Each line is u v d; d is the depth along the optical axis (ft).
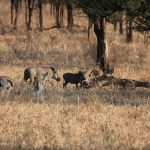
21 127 89.61
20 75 171.94
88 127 90.53
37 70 154.30
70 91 138.00
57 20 404.36
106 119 96.78
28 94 129.90
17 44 269.44
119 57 220.64
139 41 322.96
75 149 76.43
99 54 189.98
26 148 76.38
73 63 211.61
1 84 125.90
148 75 170.30
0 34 351.46
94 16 171.12
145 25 150.51
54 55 231.71
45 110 105.09
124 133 86.89
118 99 123.85
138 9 151.94
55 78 158.71
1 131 86.69
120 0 152.76
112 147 77.61
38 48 251.39
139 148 78.07
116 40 308.40
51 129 87.92
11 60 218.18
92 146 78.02
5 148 76.23
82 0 167.73
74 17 455.22
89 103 115.75
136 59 228.63
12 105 111.55
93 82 147.64
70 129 88.07
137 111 106.01
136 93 136.46
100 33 188.96
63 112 103.65
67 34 353.72
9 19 458.91
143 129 91.40
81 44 272.10
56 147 77.30
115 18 172.14
